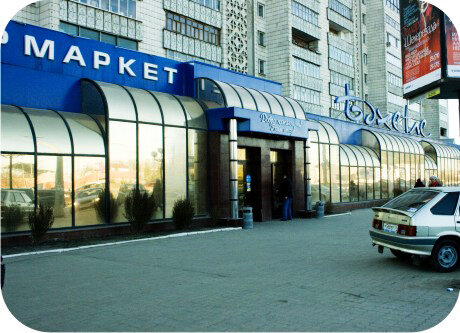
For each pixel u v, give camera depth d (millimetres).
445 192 8750
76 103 14422
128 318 5566
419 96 11625
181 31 25688
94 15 20797
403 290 6930
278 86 22391
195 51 26438
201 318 5547
